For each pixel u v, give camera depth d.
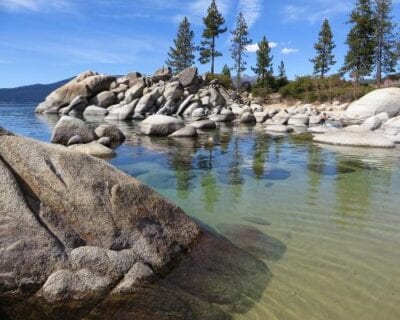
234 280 5.05
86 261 4.64
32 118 32.66
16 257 4.39
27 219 4.64
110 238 5.02
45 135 20.81
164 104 37.25
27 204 4.75
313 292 4.87
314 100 48.47
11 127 24.95
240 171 11.92
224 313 4.34
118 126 26.30
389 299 4.75
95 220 5.05
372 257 5.91
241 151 15.82
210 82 47.38
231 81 59.16
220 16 62.34
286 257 5.82
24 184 4.92
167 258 5.25
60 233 4.77
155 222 5.49
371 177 11.11
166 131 21.16
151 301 4.43
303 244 6.34
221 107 40.28
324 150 16.00
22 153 5.11
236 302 4.58
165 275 5.01
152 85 42.25
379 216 7.76
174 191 9.52
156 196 5.75
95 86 40.22
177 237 5.57
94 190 5.24
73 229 4.88
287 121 29.27
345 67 55.53
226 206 8.36
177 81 40.84
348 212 7.99
